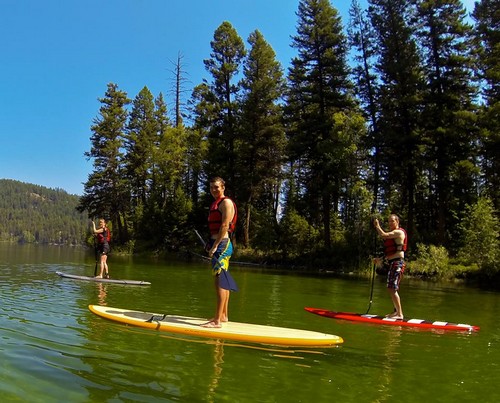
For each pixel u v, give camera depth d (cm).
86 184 4362
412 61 2577
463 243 2267
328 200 2745
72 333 587
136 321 647
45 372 431
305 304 995
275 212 3916
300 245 2808
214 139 3566
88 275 1450
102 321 669
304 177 3186
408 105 2559
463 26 2545
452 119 2467
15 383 399
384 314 915
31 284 1130
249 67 3459
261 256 2945
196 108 4184
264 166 3431
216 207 641
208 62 3616
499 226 2022
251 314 820
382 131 2667
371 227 2503
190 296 1030
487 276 1891
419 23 2692
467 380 475
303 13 2903
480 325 823
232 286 637
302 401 395
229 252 642
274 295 1152
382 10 2767
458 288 1636
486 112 2334
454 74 2542
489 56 2489
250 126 3322
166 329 621
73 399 371
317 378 458
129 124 4594
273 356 527
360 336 664
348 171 2672
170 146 4119
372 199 2569
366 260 2377
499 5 2572
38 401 363
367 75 2997
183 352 521
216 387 414
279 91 3625
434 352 590
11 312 720
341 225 3094
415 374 489
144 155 4522
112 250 3891
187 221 3775
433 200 3303
